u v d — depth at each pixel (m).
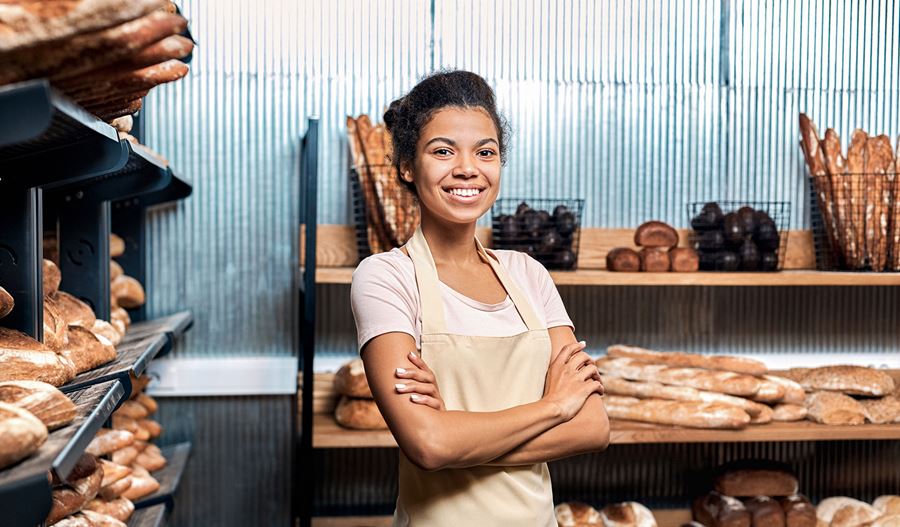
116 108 1.39
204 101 3.15
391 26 3.22
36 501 0.90
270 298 3.19
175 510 3.15
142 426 2.72
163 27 1.07
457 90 1.67
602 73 3.33
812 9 3.43
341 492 3.24
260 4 3.16
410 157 1.69
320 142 3.20
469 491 1.63
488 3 3.27
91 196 2.24
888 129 3.48
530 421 1.57
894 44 3.48
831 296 3.44
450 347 1.64
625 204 3.34
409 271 1.70
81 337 1.73
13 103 0.91
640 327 3.36
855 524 3.00
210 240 3.17
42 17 0.94
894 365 3.46
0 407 0.99
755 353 3.41
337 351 3.22
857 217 3.09
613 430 2.79
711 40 3.38
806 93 3.43
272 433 3.19
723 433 2.80
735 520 2.98
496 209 3.28
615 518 2.97
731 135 3.39
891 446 3.46
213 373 3.14
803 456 3.43
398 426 1.53
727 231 2.97
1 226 1.49
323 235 3.17
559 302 1.86
